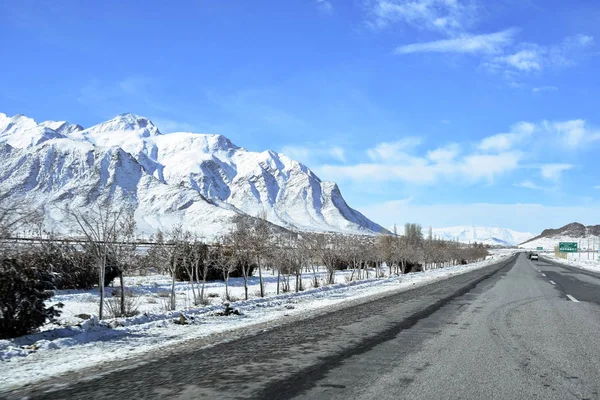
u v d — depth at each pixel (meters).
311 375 5.97
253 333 9.23
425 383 5.65
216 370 6.23
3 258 9.41
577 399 5.12
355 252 34.88
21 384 5.64
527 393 5.31
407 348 7.71
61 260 19.95
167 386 5.49
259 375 5.98
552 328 9.90
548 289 20.44
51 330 9.25
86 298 17.44
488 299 16.09
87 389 5.39
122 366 6.50
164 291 20.95
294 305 14.89
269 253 21.83
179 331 9.62
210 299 18.42
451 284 23.77
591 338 8.77
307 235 29.84
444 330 9.56
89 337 8.83
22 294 9.01
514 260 78.69
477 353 7.36
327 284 26.14
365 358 6.96
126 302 15.30
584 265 58.41
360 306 14.14
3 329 8.73
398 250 40.44
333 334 9.07
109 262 16.47
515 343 8.21
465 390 5.39
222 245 24.20
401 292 19.22
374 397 5.10
